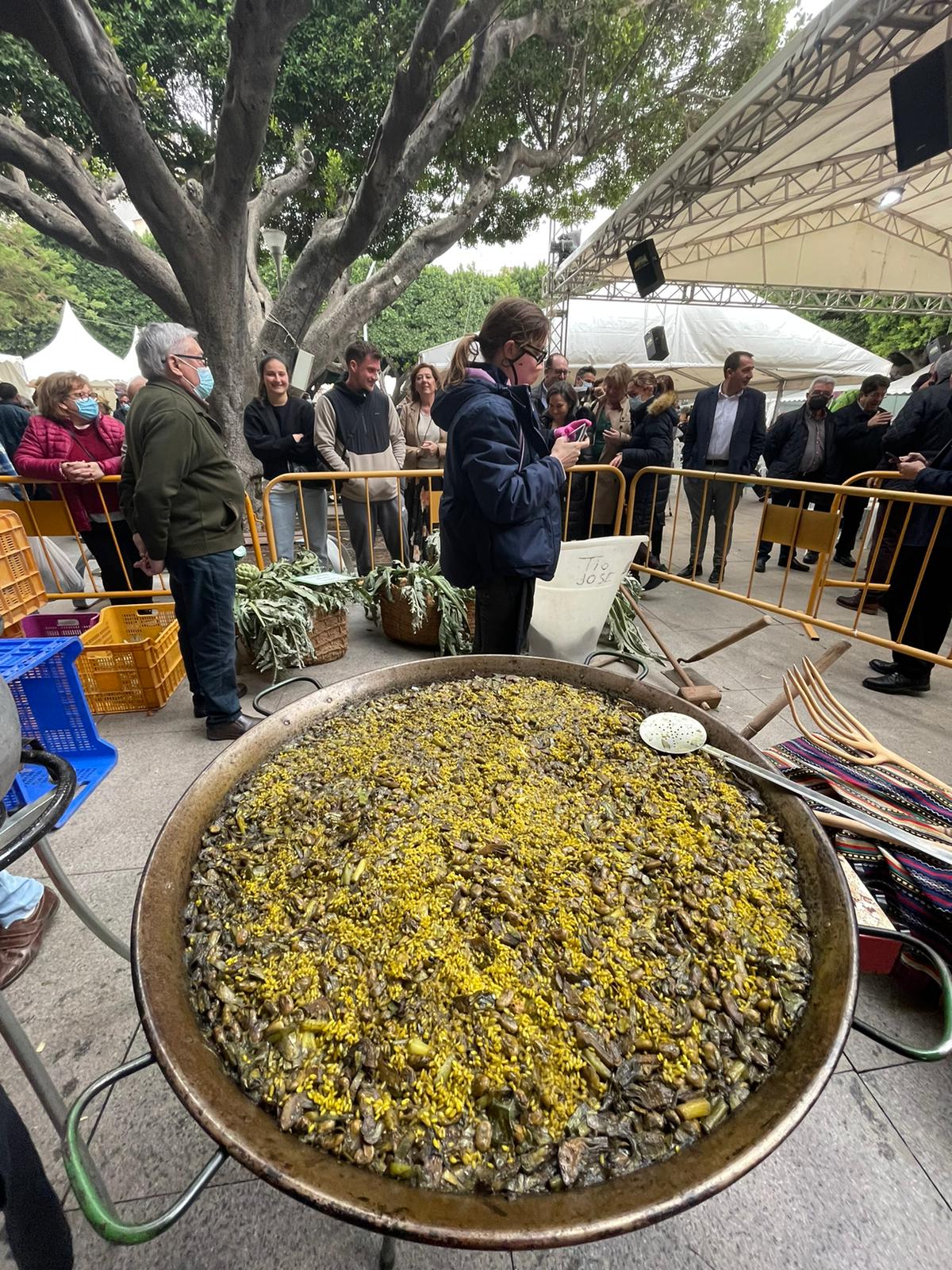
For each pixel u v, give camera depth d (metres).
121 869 1.85
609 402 4.92
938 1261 0.99
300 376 5.44
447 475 1.91
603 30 7.37
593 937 0.83
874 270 10.50
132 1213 1.06
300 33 8.57
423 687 1.51
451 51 5.17
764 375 13.02
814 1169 1.11
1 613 2.68
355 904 0.88
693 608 4.30
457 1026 0.72
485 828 1.02
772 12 8.95
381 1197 0.56
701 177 6.52
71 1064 1.29
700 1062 0.70
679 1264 0.99
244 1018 0.74
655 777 1.16
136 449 2.07
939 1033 1.35
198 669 2.43
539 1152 0.61
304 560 3.62
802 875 0.94
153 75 8.27
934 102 3.12
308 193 10.30
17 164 6.32
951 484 2.65
